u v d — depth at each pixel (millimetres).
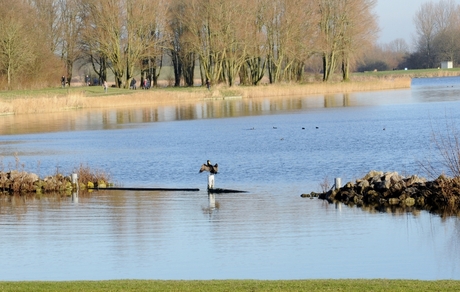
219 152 85875
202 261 37375
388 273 34562
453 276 33812
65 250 40219
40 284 28469
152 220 47938
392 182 54312
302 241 41375
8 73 188375
